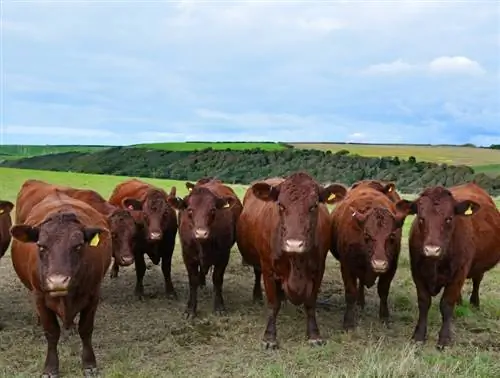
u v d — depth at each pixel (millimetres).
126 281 12391
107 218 10055
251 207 9758
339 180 40906
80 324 7355
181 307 10477
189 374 7398
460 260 8188
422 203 8078
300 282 8086
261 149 53781
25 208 9984
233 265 13672
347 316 9156
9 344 8391
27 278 7516
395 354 7797
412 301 10578
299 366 7609
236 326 9266
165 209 10875
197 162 52656
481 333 8891
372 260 8391
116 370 7316
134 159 56156
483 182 33656
